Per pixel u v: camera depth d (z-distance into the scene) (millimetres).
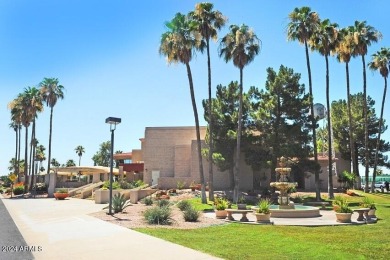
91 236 12172
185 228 14969
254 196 36594
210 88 32969
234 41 33594
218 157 38375
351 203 31250
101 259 8742
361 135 50219
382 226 16828
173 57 31719
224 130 38625
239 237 12328
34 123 60906
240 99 33344
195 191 38750
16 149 75188
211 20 33219
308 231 14625
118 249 9914
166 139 47969
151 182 47312
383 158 51250
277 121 36500
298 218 20219
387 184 48531
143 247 10164
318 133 64312
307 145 36062
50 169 57312
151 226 15102
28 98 60406
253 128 38812
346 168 51719
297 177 45188
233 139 37938
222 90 39844
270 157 36781
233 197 32812
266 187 40562
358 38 40750
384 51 45750
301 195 37500
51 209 24625
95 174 56594
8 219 18406
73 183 57062
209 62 33188
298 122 36219
